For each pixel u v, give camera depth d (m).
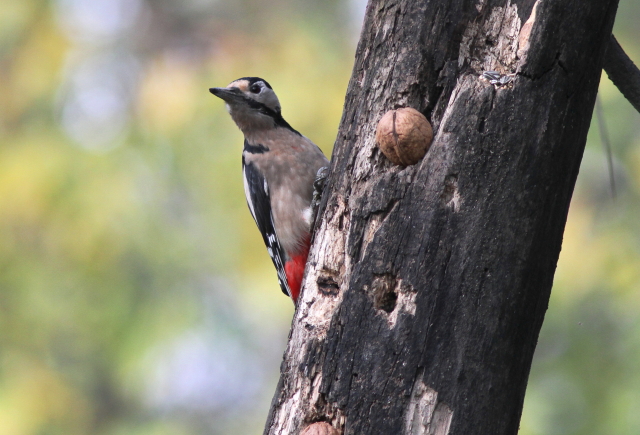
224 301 15.34
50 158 14.19
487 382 4.62
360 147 5.23
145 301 14.47
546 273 4.81
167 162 14.32
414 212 4.83
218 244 14.20
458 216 4.74
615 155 13.02
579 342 12.02
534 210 4.72
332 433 4.79
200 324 14.85
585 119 4.89
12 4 14.95
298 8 15.62
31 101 14.73
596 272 12.31
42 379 14.16
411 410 4.65
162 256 14.29
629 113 12.92
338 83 14.50
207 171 14.11
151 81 14.85
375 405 4.70
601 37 4.86
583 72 4.82
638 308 11.80
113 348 14.42
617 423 11.12
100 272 14.23
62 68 14.88
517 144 4.74
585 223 12.81
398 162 5.04
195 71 15.00
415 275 4.75
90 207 14.01
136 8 15.57
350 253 5.01
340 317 4.90
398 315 4.75
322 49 14.98
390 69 5.21
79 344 14.55
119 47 15.32
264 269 13.71
